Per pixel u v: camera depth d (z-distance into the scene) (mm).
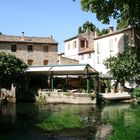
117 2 35844
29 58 58875
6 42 57250
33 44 59312
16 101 46750
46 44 60375
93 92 43906
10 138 20312
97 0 36188
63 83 52781
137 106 37656
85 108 36969
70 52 71000
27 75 50094
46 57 60281
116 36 54531
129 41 51500
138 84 45031
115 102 43281
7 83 46469
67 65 48375
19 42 58156
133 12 35219
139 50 43781
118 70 43562
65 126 24203
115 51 54750
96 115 30172
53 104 42719
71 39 70438
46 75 52844
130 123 24406
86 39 68250
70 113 32094
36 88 49562
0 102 44125
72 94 43156
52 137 20688
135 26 39906
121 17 37469
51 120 27094
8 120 27406
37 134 21516
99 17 37688
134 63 42438
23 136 20922
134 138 19047
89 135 21078
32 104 43031
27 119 27938
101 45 58688
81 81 51125
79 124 24984
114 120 26375
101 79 50375
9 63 45656
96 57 60094
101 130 22531
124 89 47250
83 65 46844
